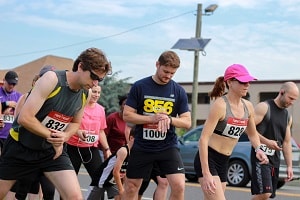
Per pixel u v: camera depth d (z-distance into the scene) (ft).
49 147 16.34
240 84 18.24
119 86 127.85
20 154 16.34
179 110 20.97
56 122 16.10
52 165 16.44
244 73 18.33
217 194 18.28
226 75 18.57
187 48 72.18
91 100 24.08
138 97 20.59
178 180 20.49
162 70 20.17
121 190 22.71
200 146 17.93
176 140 21.09
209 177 17.71
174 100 20.80
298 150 45.68
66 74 15.81
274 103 22.54
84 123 23.73
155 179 24.00
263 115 22.30
